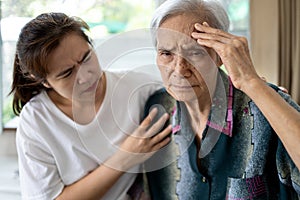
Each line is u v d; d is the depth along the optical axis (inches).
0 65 81.0
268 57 70.2
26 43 36.1
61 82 37.0
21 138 39.8
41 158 39.3
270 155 35.9
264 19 69.4
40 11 79.8
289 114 31.1
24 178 39.9
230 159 36.7
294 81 69.4
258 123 35.6
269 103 31.6
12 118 82.7
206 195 37.6
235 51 32.5
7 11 80.6
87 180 39.0
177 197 39.1
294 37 68.7
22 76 40.2
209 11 34.7
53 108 39.0
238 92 36.8
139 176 41.0
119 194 40.5
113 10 78.9
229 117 36.5
